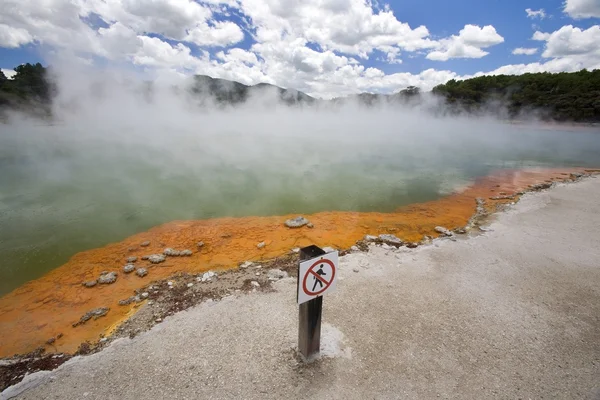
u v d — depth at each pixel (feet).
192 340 10.76
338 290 13.61
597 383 9.40
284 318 11.82
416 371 9.68
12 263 16.67
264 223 22.27
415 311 12.39
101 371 9.61
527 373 9.71
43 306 13.00
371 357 10.14
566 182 33.83
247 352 10.24
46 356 10.32
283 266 15.76
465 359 10.18
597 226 21.12
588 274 15.24
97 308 12.63
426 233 20.56
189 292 13.57
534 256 16.98
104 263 16.53
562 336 11.27
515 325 11.76
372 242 18.66
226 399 8.71
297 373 9.48
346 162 45.85
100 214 24.08
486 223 22.06
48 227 21.47
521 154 55.47
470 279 14.73
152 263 16.30
